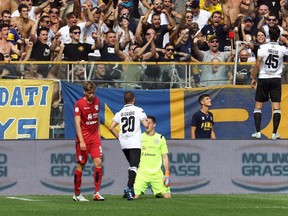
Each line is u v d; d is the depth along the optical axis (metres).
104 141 52.47
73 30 62.16
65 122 57.91
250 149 53.38
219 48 66.12
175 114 59.16
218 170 53.16
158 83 59.41
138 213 36.72
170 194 47.84
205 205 41.38
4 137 57.03
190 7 69.31
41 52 61.62
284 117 59.88
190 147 53.00
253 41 66.25
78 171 44.44
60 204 41.69
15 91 57.34
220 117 59.34
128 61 62.06
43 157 52.00
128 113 45.59
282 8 71.50
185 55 63.84
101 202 43.28
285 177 53.44
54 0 69.69
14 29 63.66
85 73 58.59
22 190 51.78
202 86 59.88
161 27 66.00
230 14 70.19
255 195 50.31
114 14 67.38
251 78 60.22
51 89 57.81
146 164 47.78
